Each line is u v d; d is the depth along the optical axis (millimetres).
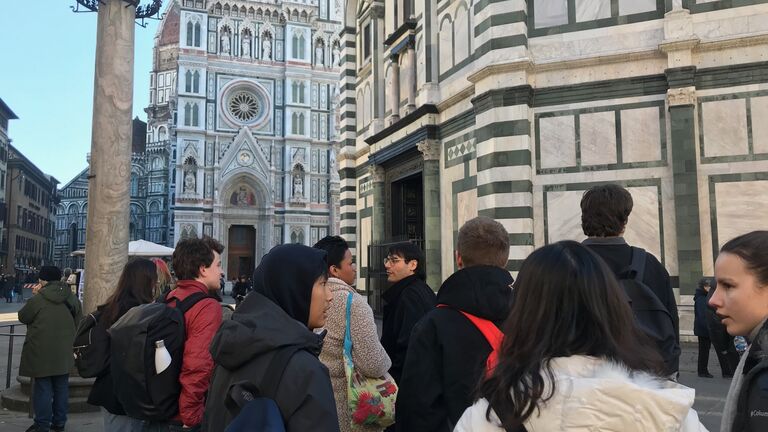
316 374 2559
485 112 14195
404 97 19609
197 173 61344
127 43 9688
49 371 7320
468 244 3684
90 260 9297
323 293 2979
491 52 14078
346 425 4168
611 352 1975
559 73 13836
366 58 24000
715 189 12461
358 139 24547
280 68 66688
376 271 20641
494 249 3666
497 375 2049
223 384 2730
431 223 17047
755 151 12250
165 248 25734
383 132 20266
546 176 13781
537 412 1866
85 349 4672
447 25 16969
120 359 4043
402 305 5152
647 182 12984
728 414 2346
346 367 4152
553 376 1889
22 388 9344
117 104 9508
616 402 1776
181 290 4441
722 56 12562
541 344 2002
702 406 8430
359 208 24172
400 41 19484
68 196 98125
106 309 4777
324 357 4223
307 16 67625
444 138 16984
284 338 2598
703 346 10594
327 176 67562
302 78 66750
